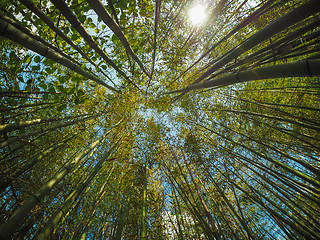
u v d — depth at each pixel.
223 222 4.33
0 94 1.90
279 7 3.41
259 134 4.51
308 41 2.15
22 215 1.66
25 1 1.47
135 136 5.95
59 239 2.95
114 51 3.69
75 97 2.17
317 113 4.03
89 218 3.24
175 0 3.57
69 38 2.10
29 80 2.07
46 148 3.21
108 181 4.52
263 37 1.88
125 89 4.58
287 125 4.93
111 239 3.90
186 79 5.72
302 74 1.41
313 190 2.78
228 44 4.66
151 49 4.20
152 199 4.38
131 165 5.49
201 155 4.82
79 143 4.43
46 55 1.68
